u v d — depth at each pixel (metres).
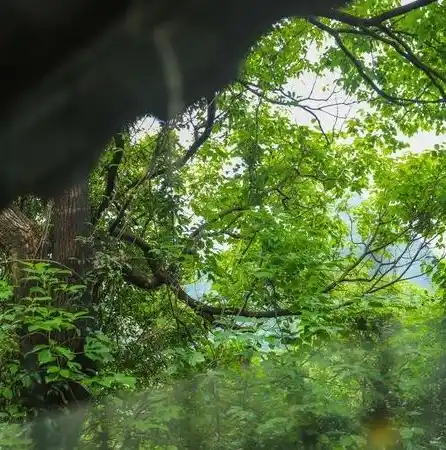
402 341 5.54
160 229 8.55
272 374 5.11
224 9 0.96
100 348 5.20
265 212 7.30
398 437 5.09
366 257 10.36
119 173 8.50
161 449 4.86
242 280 7.25
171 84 0.93
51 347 5.04
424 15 7.71
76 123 0.96
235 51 0.99
